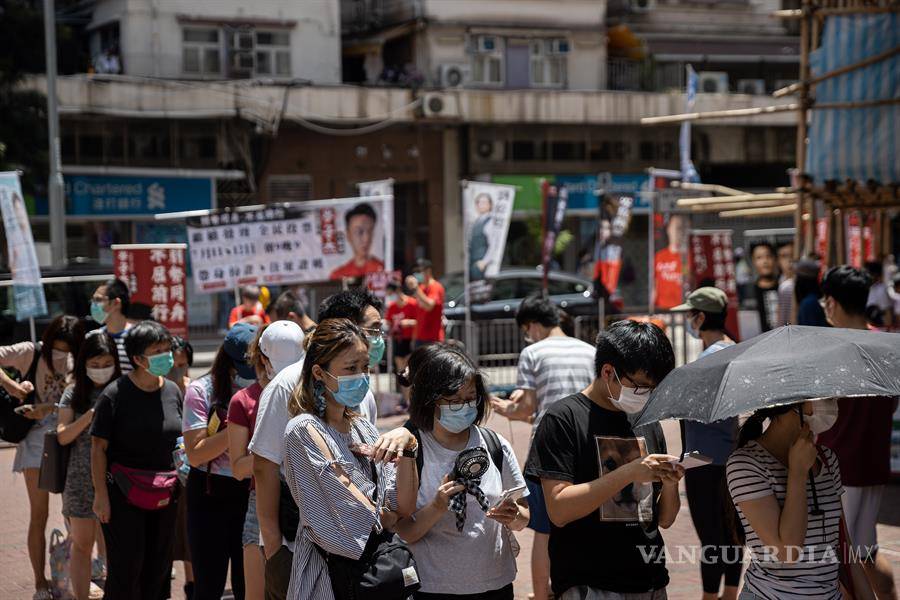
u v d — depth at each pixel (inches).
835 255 711.1
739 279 1316.4
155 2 1462.8
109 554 328.2
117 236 1417.3
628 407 219.1
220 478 304.5
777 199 786.8
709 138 1722.4
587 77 1688.0
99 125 1389.0
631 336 217.2
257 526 281.1
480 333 911.0
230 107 1432.1
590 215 1670.8
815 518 215.2
